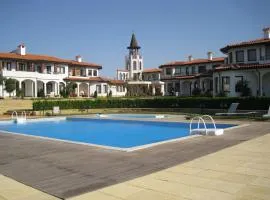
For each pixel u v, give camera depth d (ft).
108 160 30.25
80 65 202.49
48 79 176.76
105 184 22.31
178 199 18.72
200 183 21.81
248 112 91.50
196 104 113.60
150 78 247.70
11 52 188.44
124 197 19.40
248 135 46.09
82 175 24.86
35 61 174.81
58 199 19.39
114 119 90.07
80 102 129.90
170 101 122.93
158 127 77.25
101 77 218.79
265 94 112.78
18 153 34.86
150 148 36.55
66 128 79.71
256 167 25.96
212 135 46.55
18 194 20.43
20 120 87.92
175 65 194.59
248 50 122.21
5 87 144.56
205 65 181.88
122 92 240.53
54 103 122.42
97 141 56.49
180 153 33.09
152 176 24.07
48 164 29.01
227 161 28.45
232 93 116.37
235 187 20.68
